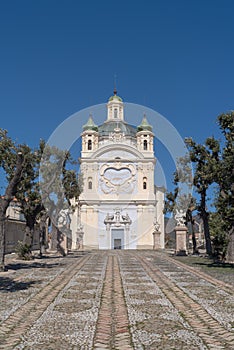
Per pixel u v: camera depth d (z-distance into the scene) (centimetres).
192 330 769
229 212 1950
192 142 2533
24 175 2561
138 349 656
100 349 656
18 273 1786
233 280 1527
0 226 1859
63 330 770
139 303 1042
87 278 1591
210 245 2997
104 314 910
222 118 1956
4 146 2278
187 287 1338
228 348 657
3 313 915
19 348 659
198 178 2741
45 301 1066
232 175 1938
